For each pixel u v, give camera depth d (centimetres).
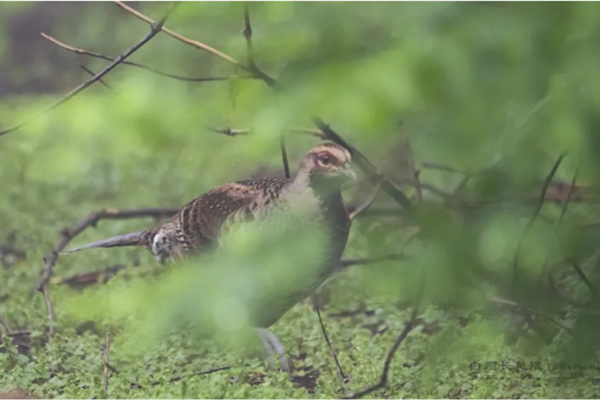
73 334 1285
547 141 515
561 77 480
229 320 503
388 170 1230
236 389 1069
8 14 2372
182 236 1161
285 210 1052
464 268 538
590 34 475
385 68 463
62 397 1063
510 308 970
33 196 1920
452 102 479
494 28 473
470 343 693
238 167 1548
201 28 791
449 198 607
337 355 1219
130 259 1644
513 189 566
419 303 600
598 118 477
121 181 2025
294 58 502
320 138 1212
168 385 1071
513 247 582
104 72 852
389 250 699
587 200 847
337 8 508
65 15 2506
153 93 526
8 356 1193
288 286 539
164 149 562
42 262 1605
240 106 557
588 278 716
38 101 676
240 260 530
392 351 875
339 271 1473
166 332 504
